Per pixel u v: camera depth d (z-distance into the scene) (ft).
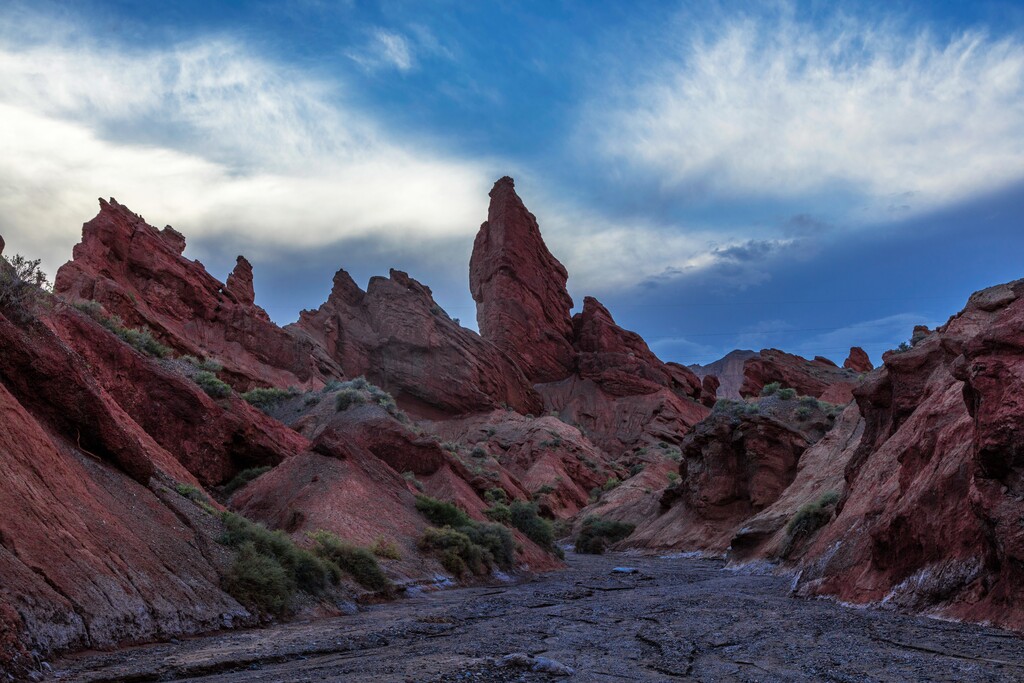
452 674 34.86
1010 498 50.44
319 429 193.57
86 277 244.83
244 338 301.22
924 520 62.95
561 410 508.12
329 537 86.69
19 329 60.59
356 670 36.58
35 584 38.19
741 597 82.07
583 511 321.11
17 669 32.01
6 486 42.27
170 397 139.54
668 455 402.93
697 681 34.58
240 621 55.42
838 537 85.46
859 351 492.13
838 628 52.11
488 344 497.87
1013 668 35.73
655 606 73.20
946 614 54.75
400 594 87.25
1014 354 53.42
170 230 329.72
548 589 98.48
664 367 542.16
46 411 60.64
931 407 80.18
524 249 573.33
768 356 410.31
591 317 576.61
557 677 35.42
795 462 200.75
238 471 144.87
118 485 60.54
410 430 188.96
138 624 44.39
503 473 291.38
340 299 507.71
